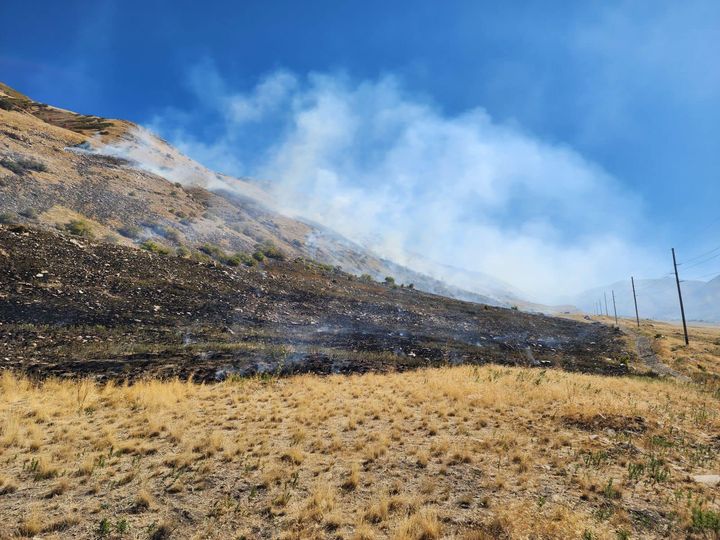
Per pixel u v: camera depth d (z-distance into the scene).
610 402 14.24
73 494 7.26
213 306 31.14
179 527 6.39
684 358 42.09
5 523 6.19
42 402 12.30
